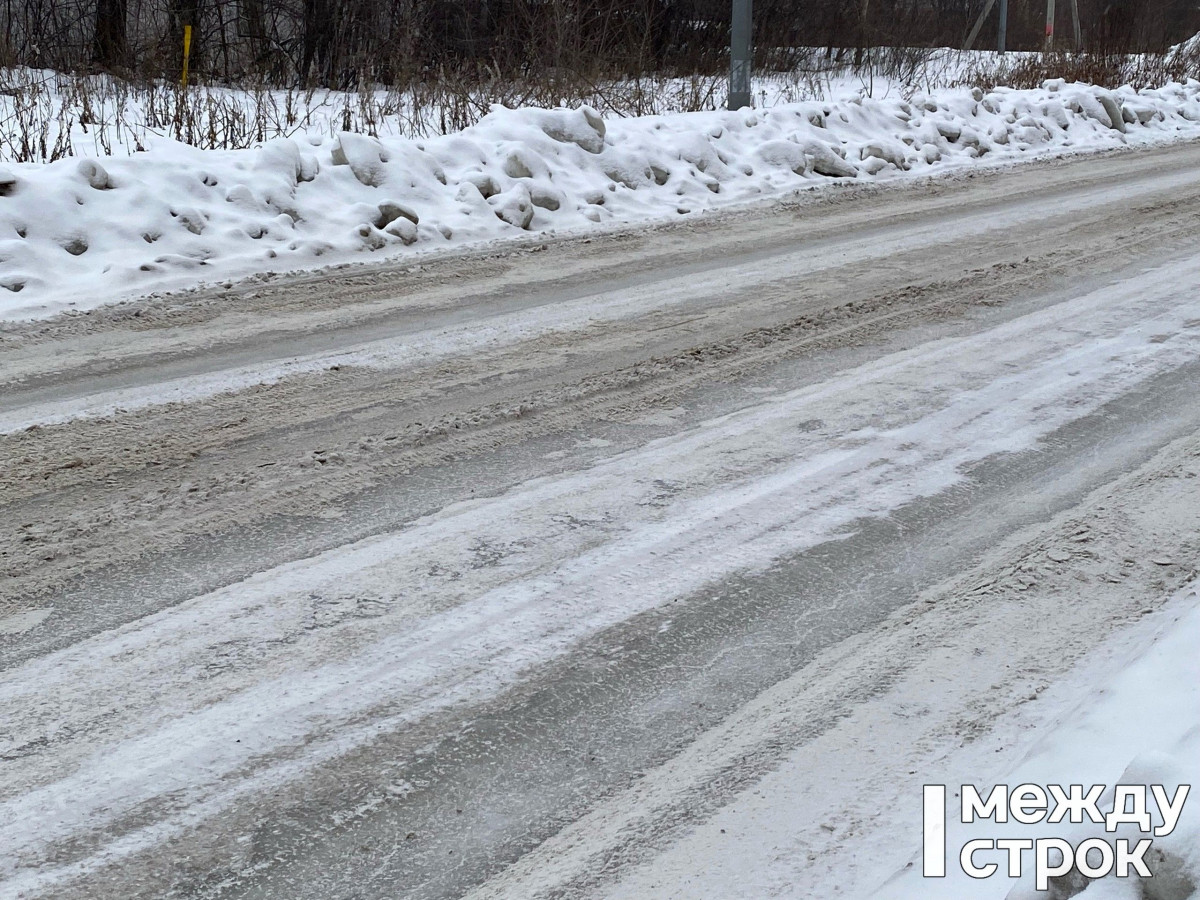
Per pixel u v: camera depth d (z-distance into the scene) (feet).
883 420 18.42
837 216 36.04
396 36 55.88
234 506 15.31
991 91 60.70
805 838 9.41
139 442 17.44
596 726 10.93
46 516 14.96
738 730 10.87
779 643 12.30
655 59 61.11
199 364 21.13
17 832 9.43
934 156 47.44
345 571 13.62
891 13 78.28
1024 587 13.33
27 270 25.32
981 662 11.85
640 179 38.04
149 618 12.57
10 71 46.80
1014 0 94.07
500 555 14.03
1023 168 46.52
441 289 26.66
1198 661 10.43
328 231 30.14
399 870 9.18
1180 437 17.69
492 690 11.42
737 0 47.01
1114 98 59.31
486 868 9.21
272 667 11.70
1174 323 23.41
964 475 16.40
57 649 11.96
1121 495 15.69
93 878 9.00
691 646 12.21
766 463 16.78
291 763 10.32
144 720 10.84
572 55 51.70
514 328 23.54
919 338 22.72
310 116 43.91
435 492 15.80
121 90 47.24
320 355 21.72
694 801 9.92
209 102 39.29
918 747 10.51
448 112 44.06
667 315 24.48
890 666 11.84
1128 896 7.25
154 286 25.75
